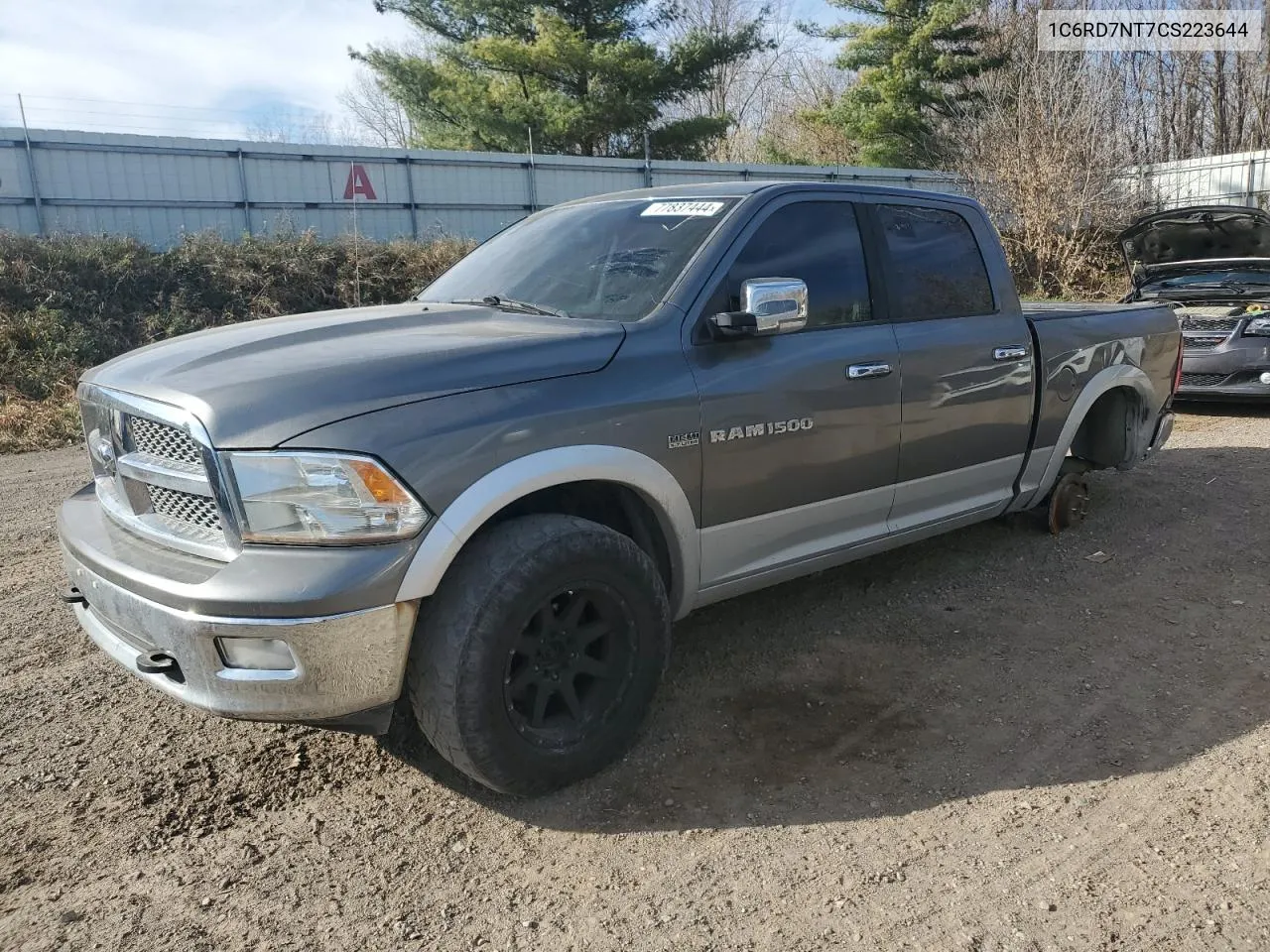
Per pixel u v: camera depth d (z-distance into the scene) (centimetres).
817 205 381
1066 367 479
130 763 316
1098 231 2170
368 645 252
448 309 352
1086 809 284
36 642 414
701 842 272
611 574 292
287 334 308
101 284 1466
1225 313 920
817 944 230
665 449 311
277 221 1930
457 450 264
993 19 3206
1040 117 2147
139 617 265
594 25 2903
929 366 402
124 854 269
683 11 3092
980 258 447
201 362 283
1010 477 468
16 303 1372
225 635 246
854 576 484
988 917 238
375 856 268
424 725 273
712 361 328
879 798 292
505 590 266
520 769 280
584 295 349
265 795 298
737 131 4778
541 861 265
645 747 323
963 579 478
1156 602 446
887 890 250
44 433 987
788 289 328
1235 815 278
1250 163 2472
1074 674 373
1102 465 553
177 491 268
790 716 344
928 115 3084
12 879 258
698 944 231
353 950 231
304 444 248
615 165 2430
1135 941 228
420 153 2155
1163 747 318
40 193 1759
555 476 280
